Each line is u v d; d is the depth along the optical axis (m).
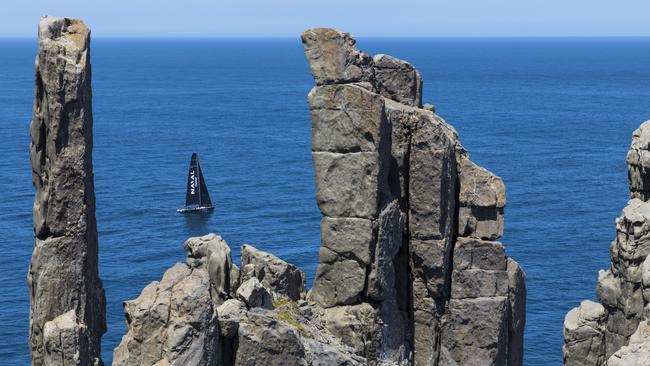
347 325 138.50
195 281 118.75
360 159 137.12
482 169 150.62
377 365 141.88
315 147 138.88
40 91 117.56
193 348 115.94
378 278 139.75
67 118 115.94
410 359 149.12
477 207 150.38
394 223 141.62
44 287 118.31
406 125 143.75
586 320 171.50
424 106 160.88
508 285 152.12
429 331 148.50
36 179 120.12
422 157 143.25
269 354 122.25
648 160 167.38
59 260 118.44
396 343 145.38
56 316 119.12
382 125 137.25
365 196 137.62
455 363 150.12
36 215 119.75
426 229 144.88
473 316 149.25
